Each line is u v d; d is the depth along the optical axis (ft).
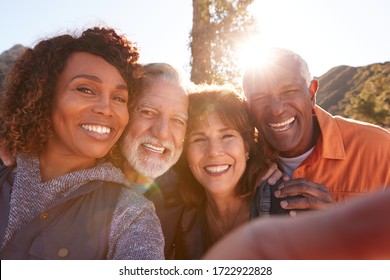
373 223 0.35
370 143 4.24
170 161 3.62
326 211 0.39
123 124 3.04
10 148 2.91
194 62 6.04
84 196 2.78
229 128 3.61
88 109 2.89
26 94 2.91
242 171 3.67
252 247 0.39
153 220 2.86
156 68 3.62
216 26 5.97
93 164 3.03
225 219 3.85
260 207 3.54
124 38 3.10
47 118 2.91
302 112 4.20
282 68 4.17
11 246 2.69
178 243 3.92
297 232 0.38
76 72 2.90
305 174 4.20
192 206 3.87
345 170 4.18
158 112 3.54
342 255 0.35
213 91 3.72
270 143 4.32
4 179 2.90
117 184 2.90
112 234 2.74
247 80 4.31
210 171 3.64
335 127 4.23
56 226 2.70
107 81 2.93
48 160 2.95
